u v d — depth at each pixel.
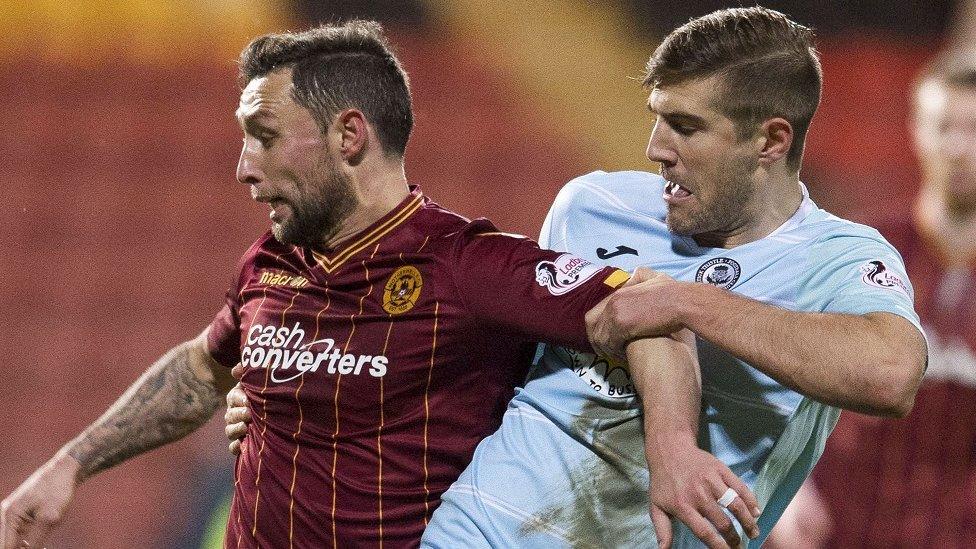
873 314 8.70
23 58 45.28
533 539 9.50
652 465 8.60
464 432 9.79
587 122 44.00
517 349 9.98
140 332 39.53
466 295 9.51
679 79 9.22
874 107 43.53
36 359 39.00
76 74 44.88
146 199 42.19
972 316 14.69
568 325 9.30
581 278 9.42
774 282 9.48
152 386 11.83
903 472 14.75
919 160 42.25
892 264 9.28
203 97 44.28
